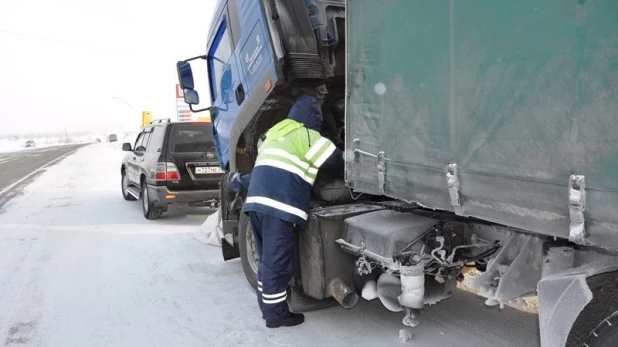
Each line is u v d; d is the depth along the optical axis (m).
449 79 2.14
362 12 2.78
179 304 4.19
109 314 3.98
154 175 7.84
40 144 88.06
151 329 3.67
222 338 3.48
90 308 4.12
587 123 1.54
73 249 6.26
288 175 3.39
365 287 3.24
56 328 3.72
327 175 3.74
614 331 1.68
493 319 3.62
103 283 4.82
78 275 5.10
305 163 3.44
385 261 2.80
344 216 3.27
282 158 3.42
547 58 1.67
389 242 2.82
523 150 1.79
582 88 1.55
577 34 1.56
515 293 2.40
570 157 1.61
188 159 7.82
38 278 5.00
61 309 4.11
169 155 7.80
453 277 3.09
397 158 2.52
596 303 1.79
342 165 3.57
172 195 7.74
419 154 2.36
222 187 5.16
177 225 7.88
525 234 2.40
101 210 9.54
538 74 1.71
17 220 8.52
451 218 2.88
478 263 3.01
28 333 3.63
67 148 53.78
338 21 4.12
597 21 1.49
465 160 2.07
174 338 3.50
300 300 3.65
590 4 1.51
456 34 2.08
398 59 2.48
